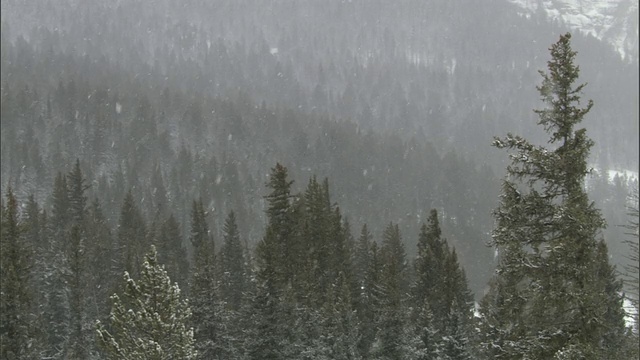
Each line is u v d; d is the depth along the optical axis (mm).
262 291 40406
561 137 15344
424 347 41000
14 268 34031
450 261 46000
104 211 124000
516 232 15305
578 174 14945
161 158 169375
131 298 22766
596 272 15281
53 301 50969
